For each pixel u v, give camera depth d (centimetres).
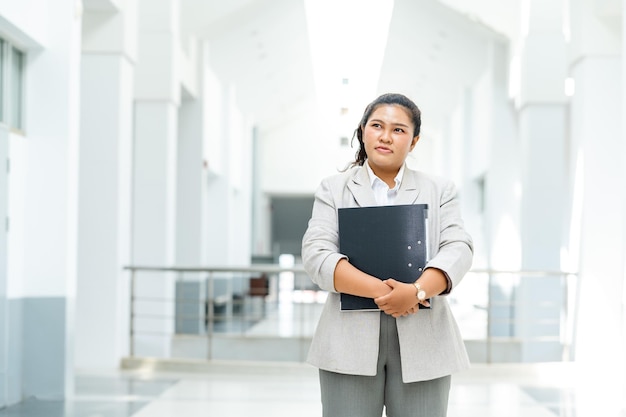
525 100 977
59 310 577
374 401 176
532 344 929
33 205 579
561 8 972
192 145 1180
